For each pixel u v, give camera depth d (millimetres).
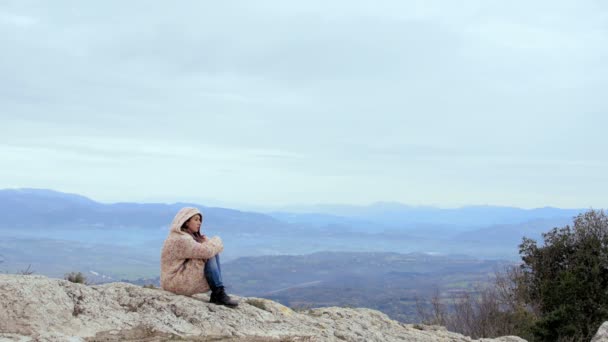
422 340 12961
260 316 10742
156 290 10516
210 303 10477
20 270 12836
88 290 9500
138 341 8516
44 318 8203
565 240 32531
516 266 34156
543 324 27844
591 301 29172
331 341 10367
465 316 27281
